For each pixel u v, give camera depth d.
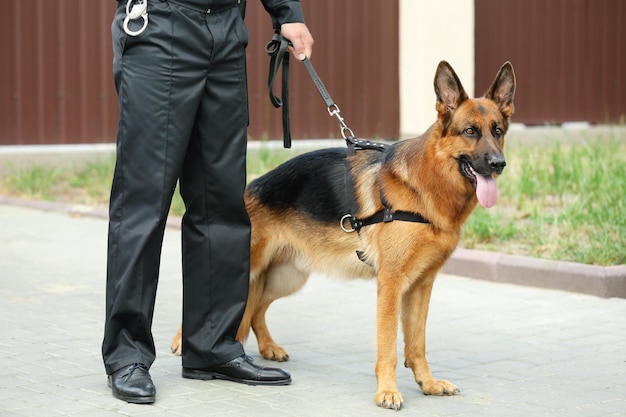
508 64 5.65
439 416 5.21
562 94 19.69
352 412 5.24
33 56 15.50
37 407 5.19
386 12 17.72
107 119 16.11
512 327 7.42
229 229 5.82
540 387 5.79
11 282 8.88
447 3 17.88
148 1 5.43
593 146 15.43
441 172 5.46
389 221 5.52
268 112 17.00
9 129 15.41
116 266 5.50
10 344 6.63
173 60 5.45
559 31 19.53
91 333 7.00
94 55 15.92
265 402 5.39
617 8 20.20
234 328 5.84
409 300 5.78
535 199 12.27
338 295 8.66
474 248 9.90
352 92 17.59
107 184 14.51
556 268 8.84
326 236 5.95
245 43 5.76
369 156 5.87
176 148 5.51
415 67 17.80
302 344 6.90
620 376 6.04
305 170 6.10
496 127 5.52
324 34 17.25
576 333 7.23
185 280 5.86
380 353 5.49
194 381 5.82
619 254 9.12
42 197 14.10
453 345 6.87
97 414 5.09
